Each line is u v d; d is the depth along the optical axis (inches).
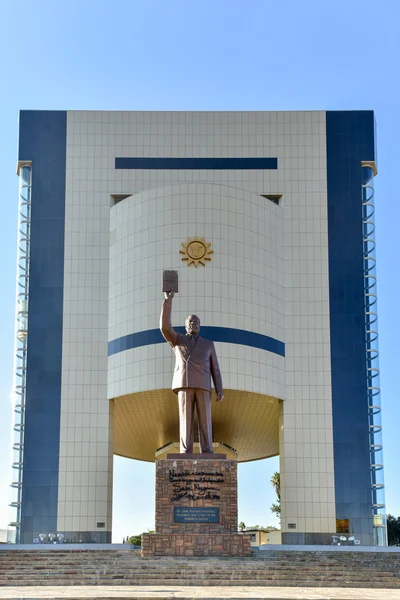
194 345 1973.4
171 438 3191.4
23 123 2979.8
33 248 2903.5
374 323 2874.0
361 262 2903.5
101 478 2746.1
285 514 2731.3
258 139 2960.1
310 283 2883.9
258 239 2815.0
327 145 2967.5
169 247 2765.7
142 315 2751.0
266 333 2778.1
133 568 1660.9
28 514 2721.5
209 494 1881.2
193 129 2957.7
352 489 2746.1
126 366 2751.0
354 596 1343.5
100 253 2893.7
